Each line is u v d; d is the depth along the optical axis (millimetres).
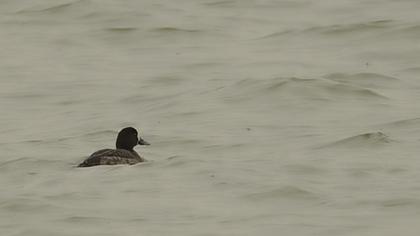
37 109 31734
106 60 37062
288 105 30312
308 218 20531
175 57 36750
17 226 20781
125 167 23938
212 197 21922
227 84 32688
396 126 27688
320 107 30047
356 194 21859
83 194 22312
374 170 23578
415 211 20703
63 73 35531
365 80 32750
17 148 27219
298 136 27094
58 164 25109
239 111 30016
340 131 27359
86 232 20188
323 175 23297
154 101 31656
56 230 20406
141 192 22359
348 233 19656
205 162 24438
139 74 34844
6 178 24203
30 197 22250
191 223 20359
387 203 21219
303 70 34094
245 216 20719
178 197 21922
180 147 26469
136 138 25594
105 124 29359
